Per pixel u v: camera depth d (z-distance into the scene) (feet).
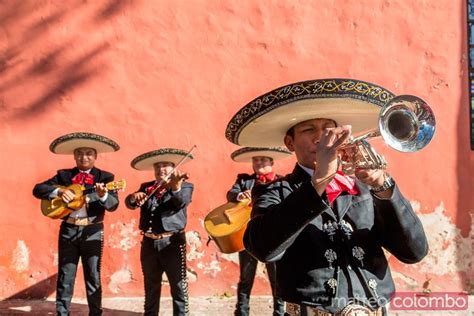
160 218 21.25
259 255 8.33
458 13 26.23
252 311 23.61
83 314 23.18
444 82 25.96
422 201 25.57
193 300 24.73
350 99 8.66
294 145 9.80
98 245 21.90
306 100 8.71
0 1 25.23
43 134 25.00
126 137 25.21
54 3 25.38
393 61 25.96
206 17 25.75
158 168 21.94
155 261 21.33
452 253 25.48
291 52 25.77
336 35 25.94
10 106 24.99
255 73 25.68
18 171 24.82
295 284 8.68
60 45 25.31
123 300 24.63
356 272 8.70
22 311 23.21
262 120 9.47
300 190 7.83
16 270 24.67
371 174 8.18
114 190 21.84
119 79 25.38
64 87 25.18
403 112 8.13
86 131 25.12
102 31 25.48
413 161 25.63
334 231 8.83
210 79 25.59
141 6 25.62
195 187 25.29
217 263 25.26
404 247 8.78
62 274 21.66
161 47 25.57
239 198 21.45
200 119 25.48
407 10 26.14
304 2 25.98
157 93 25.44
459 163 25.76
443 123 25.84
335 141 7.73
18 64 25.13
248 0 25.85
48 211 21.63
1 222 24.64
